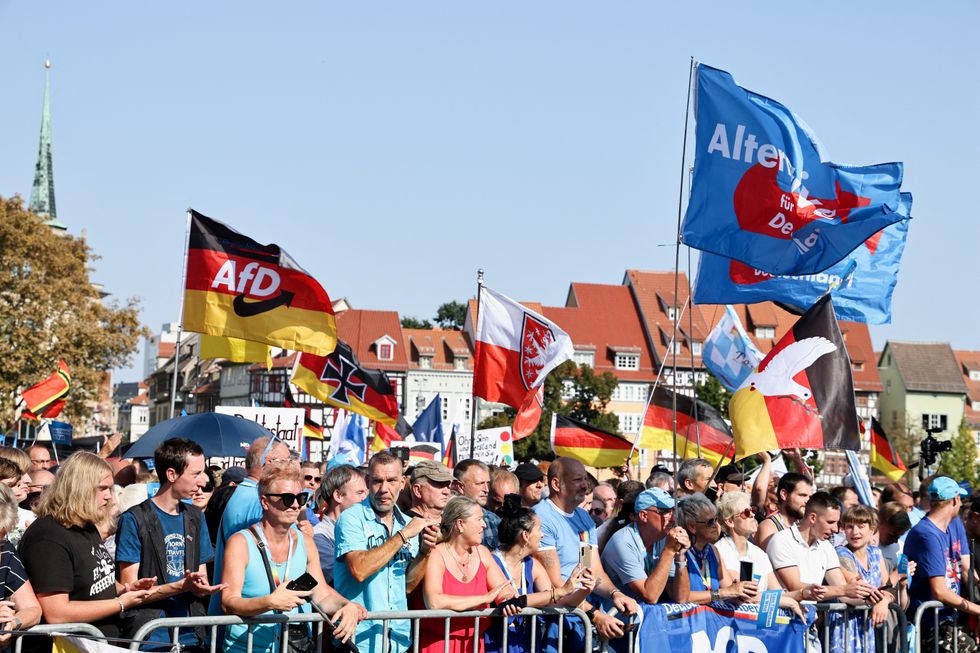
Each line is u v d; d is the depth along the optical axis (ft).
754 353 117.19
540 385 109.29
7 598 48.80
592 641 61.72
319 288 99.76
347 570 56.39
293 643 52.16
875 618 72.49
